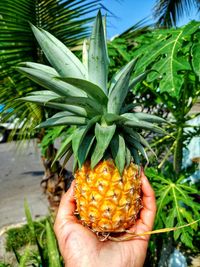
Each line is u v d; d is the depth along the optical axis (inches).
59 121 10.3
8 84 21.8
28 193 52.4
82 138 9.8
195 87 17.8
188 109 18.2
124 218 10.5
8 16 20.9
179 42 14.5
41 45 10.3
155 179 17.9
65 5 21.1
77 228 11.6
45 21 21.5
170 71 13.8
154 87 17.2
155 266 21.7
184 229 15.7
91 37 9.9
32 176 63.7
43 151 21.8
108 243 11.2
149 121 10.9
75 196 11.4
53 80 10.1
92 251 11.0
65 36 22.7
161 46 15.0
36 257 20.5
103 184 10.2
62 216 12.2
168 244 19.3
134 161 10.9
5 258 31.3
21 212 43.7
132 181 10.5
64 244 11.6
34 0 20.2
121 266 10.8
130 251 11.0
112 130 10.0
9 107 22.2
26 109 23.3
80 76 10.6
